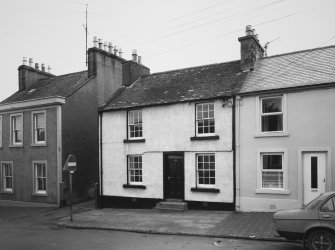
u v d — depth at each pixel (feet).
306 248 29.22
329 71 47.91
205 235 37.65
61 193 67.31
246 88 51.37
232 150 51.19
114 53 82.33
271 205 47.93
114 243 35.50
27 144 73.15
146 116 59.72
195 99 54.34
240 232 37.63
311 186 45.96
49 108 70.08
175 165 56.65
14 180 75.00
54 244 35.63
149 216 50.39
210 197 52.54
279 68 53.83
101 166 64.03
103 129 64.54
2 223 53.01
